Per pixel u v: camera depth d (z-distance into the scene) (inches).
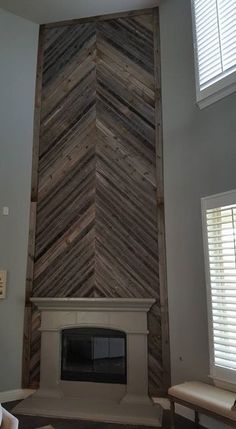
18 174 172.7
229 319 122.0
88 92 181.5
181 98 156.6
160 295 150.8
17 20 187.2
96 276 160.2
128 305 149.9
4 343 156.3
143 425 124.1
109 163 170.7
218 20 143.7
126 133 171.6
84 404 140.6
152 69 173.2
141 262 156.7
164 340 146.3
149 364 146.5
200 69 148.1
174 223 151.1
